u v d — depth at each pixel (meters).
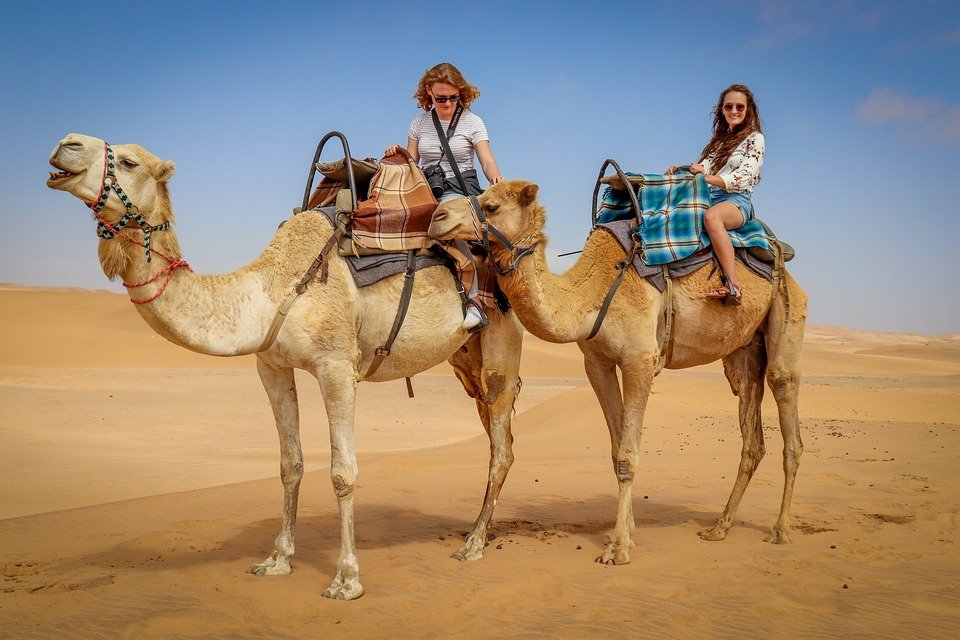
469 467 14.91
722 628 5.71
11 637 5.54
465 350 8.10
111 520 9.56
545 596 6.50
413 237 6.96
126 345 53.41
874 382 42.94
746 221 8.34
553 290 7.16
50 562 7.61
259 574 6.88
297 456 7.05
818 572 7.09
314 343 6.40
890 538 8.44
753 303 8.16
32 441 19.42
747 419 8.73
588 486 12.40
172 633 5.62
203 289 6.07
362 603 6.24
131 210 5.70
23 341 50.88
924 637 5.45
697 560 7.54
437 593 6.53
